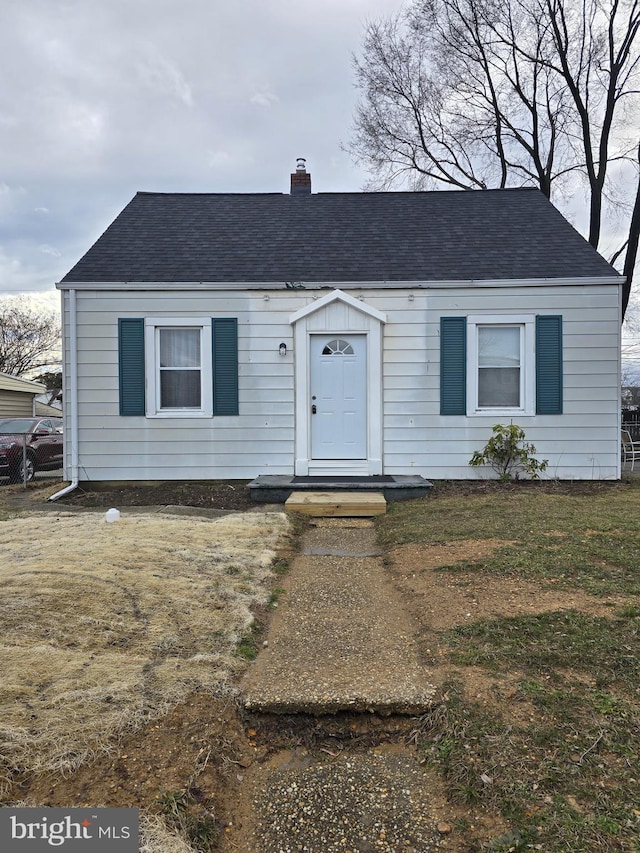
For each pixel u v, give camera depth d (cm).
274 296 843
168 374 859
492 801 196
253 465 855
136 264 868
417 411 848
